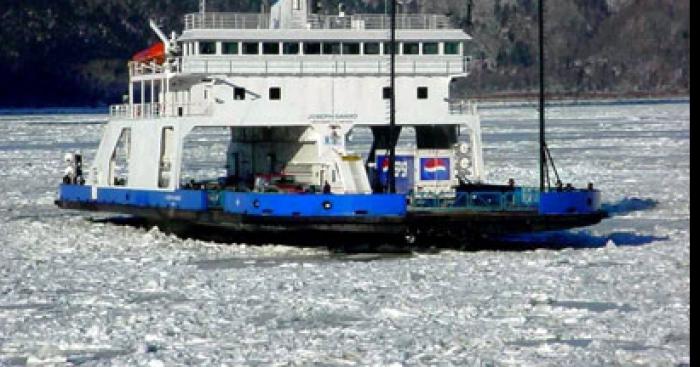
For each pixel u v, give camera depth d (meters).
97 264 159.00
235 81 169.62
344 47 172.12
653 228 194.00
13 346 113.50
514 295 133.38
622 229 193.25
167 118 175.12
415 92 172.88
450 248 168.50
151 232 185.38
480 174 175.12
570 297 132.50
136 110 193.00
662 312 123.62
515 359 106.06
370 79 172.12
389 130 169.25
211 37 168.50
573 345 111.75
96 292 139.25
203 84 173.38
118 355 110.00
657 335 113.88
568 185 166.62
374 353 108.00
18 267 157.00
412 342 112.62
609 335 114.81
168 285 142.12
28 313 127.81
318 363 105.69
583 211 159.88
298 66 170.75
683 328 116.56
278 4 176.75
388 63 172.12
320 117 171.38
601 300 130.75
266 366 104.88
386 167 171.25
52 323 122.00
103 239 181.38
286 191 164.25
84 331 118.88
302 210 157.50
